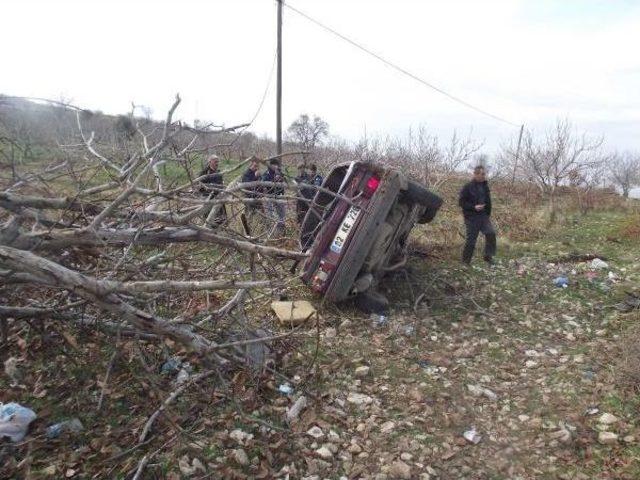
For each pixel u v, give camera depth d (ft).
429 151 53.36
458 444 11.92
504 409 13.51
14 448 10.19
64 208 11.38
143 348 13.73
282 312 17.76
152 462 10.18
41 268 9.25
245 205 14.47
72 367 12.91
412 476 10.69
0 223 12.45
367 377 14.70
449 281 23.80
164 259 13.33
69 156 13.62
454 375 15.25
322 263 18.61
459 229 34.50
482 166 26.14
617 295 22.80
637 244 33.86
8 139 12.50
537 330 18.95
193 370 13.33
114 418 11.43
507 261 28.22
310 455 11.08
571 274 26.05
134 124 14.05
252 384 12.94
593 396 13.98
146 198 13.01
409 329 18.20
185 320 13.01
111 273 11.83
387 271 22.24
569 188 61.00
